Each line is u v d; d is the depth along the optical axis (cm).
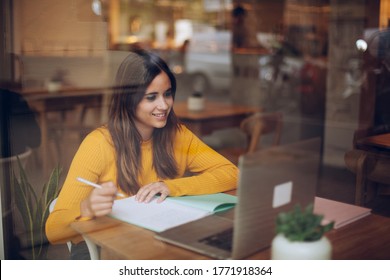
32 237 176
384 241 140
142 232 143
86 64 326
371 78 406
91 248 149
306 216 119
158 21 938
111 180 179
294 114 582
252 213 121
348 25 460
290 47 707
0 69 207
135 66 203
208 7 920
